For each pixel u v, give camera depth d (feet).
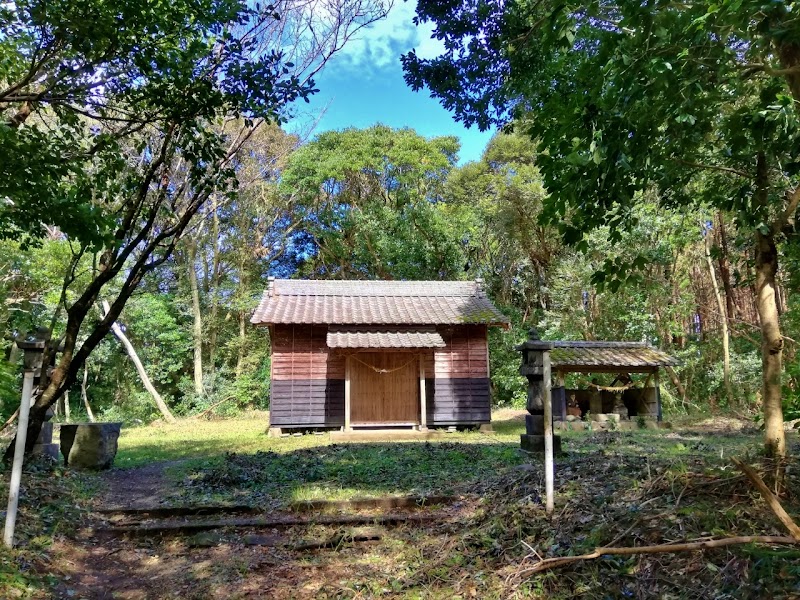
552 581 11.90
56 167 18.54
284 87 19.65
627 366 46.85
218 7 17.71
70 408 76.33
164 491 23.54
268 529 17.90
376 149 83.71
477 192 88.58
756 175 15.39
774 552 10.30
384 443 39.60
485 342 52.85
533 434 27.45
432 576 13.38
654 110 11.59
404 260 78.33
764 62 12.71
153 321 74.95
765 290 15.17
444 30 22.86
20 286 54.03
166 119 19.79
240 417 72.59
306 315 49.83
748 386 51.67
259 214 85.46
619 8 11.79
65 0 15.49
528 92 21.63
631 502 14.53
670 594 10.50
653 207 52.11
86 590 13.52
